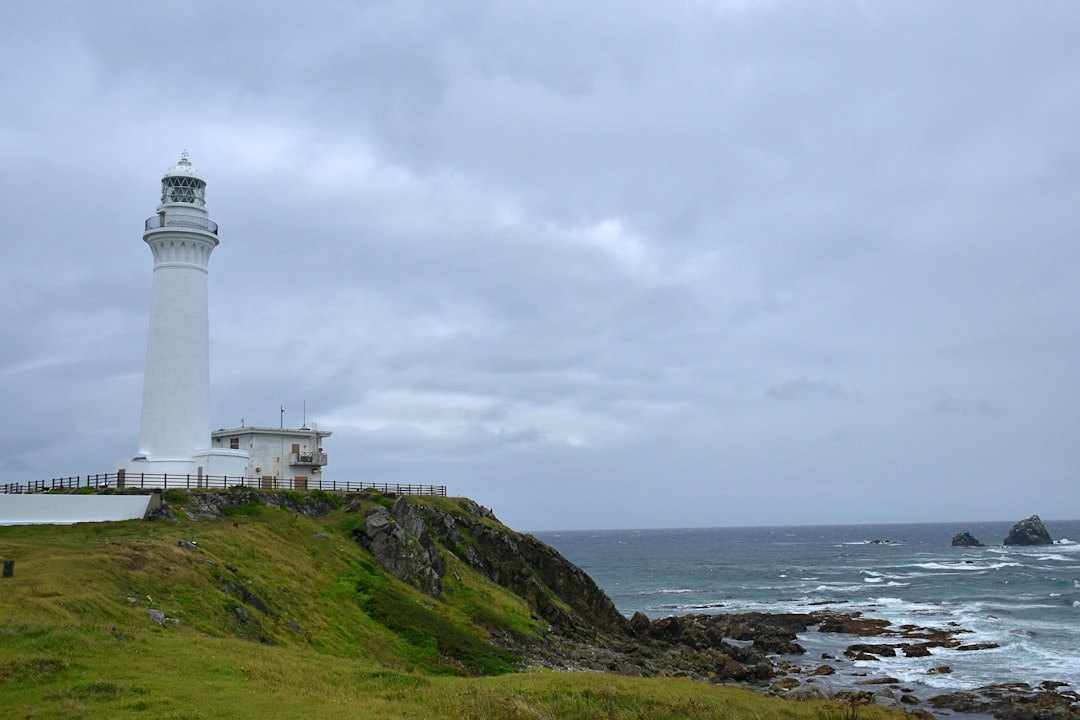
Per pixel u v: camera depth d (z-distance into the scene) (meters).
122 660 28.17
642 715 33.19
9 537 47.50
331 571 55.06
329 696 28.45
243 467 67.50
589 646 67.94
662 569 197.38
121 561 40.97
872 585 144.12
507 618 62.38
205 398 66.44
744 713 35.66
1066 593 122.06
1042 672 69.94
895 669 72.38
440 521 73.81
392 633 49.59
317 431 82.56
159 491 58.25
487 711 29.75
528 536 82.75
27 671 25.78
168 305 65.50
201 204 67.88
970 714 57.00
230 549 50.09
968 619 98.69
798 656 80.31
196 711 24.19
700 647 82.19
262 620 42.47
